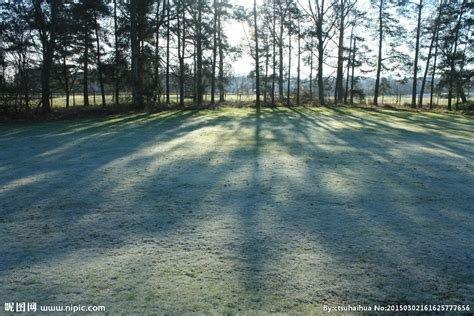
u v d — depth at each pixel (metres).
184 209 5.84
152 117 22.56
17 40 24.80
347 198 6.39
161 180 7.62
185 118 21.77
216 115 23.91
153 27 29.00
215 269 3.93
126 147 11.73
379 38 35.41
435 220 5.38
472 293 3.49
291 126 17.73
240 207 5.92
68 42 30.61
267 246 4.49
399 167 8.91
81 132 15.88
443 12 33.97
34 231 5.02
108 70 31.69
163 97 40.47
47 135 15.18
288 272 3.87
